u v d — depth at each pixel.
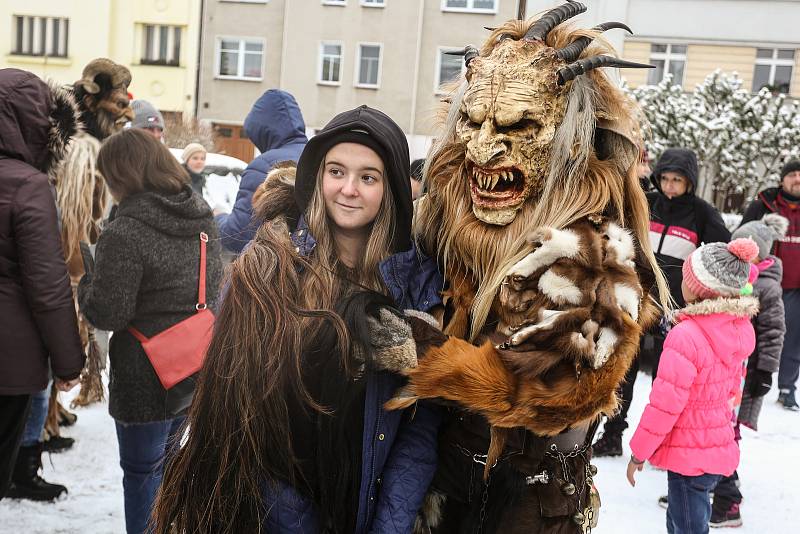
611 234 1.49
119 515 3.08
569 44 1.58
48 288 2.38
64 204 3.45
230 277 1.55
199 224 2.56
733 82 12.36
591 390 1.40
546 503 1.56
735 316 2.70
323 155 1.59
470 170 1.56
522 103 1.48
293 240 1.60
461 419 1.61
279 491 1.49
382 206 1.61
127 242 2.40
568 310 1.41
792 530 3.41
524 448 1.55
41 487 3.16
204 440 1.49
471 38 18.81
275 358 1.46
